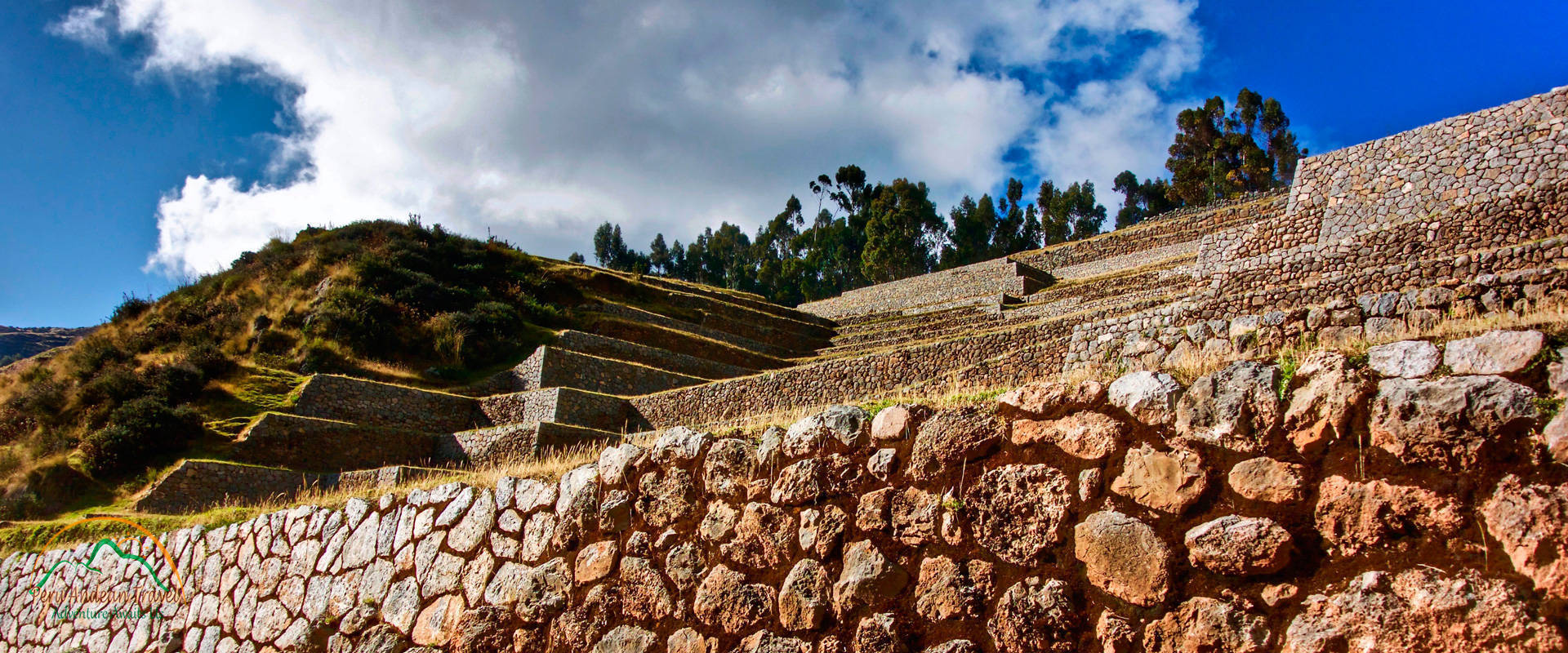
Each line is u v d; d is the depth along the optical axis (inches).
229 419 1107.3
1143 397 210.4
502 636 321.4
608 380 1299.2
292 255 1659.7
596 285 1878.7
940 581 224.1
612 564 303.1
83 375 1269.7
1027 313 1461.6
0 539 631.2
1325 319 532.4
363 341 1371.8
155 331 1405.0
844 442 263.3
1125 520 199.0
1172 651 181.0
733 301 2135.8
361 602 379.6
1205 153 2635.3
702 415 1045.2
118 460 986.7
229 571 457.1
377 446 1082.1
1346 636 161.0
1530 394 159.0
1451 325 205.8
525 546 333.1
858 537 245.9
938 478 236.8
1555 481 150.3
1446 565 156.2
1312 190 990.4
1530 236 662.5
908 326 1589.6
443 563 358.0
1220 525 185.0
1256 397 193.8
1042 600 203.6
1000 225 3550.7
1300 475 179.9
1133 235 1903.3
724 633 264.2
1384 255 717.3
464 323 1445.6
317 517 426.0
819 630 242.8
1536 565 146.5
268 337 1362.0
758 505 273.1
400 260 1640.0
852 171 3978.8
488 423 1182.3
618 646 287.4
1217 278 967.6
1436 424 166.1
